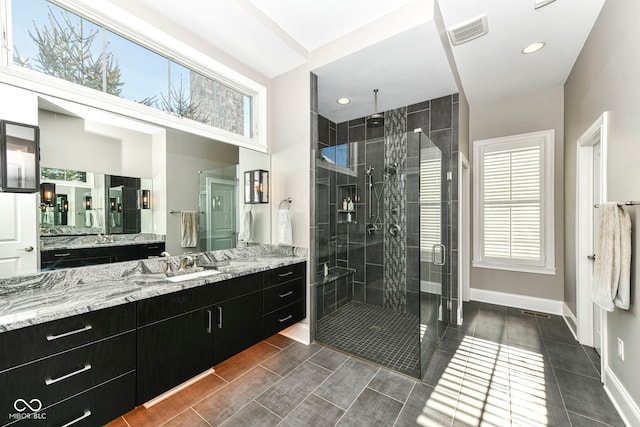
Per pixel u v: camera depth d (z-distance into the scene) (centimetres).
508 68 280
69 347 120
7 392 104
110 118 180
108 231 178
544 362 218
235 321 198
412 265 253
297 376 199
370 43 213
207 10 189
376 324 281
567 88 298
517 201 343
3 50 138
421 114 320
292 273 248
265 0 191
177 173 217
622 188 162
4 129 134
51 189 153
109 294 144
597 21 204
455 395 178
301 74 260
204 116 239
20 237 142
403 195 262
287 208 274
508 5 194
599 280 168
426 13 186
